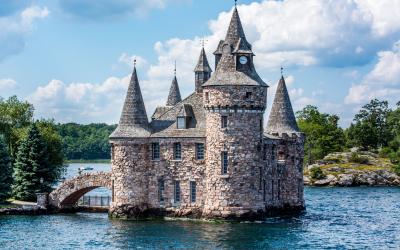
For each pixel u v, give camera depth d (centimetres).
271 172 9388
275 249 6919
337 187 17688
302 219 9300
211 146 8600
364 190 16350
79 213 9869
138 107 9106
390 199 13375
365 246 7219
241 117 8525
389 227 8662
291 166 9912
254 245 7100
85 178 9594
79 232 7975
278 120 10125
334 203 12312
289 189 9912
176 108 9338
